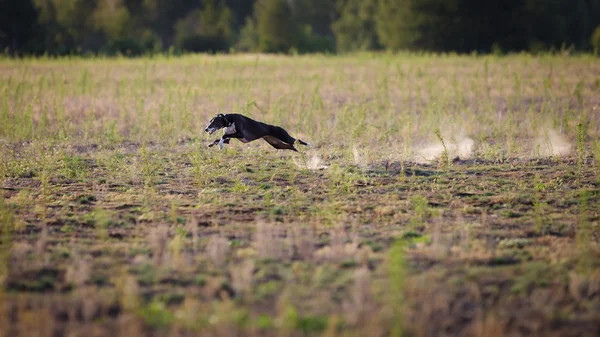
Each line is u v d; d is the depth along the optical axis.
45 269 21.92
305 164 37.03
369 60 118.62
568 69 95.56
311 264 22.22
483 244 24.31
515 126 50.81
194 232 25.61
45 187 32.75
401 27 171.25
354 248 23.42
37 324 17.98
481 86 77.00
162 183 34.56
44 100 64.69
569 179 35.19
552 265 22.22
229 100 66.69
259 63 110.31
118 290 20.06
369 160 39.62
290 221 27.53
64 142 45.88
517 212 28.83
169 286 20.66
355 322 18.05
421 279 20.66
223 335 17.48
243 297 19.78
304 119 53.81
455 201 30.59
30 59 118.25
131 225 26.94
